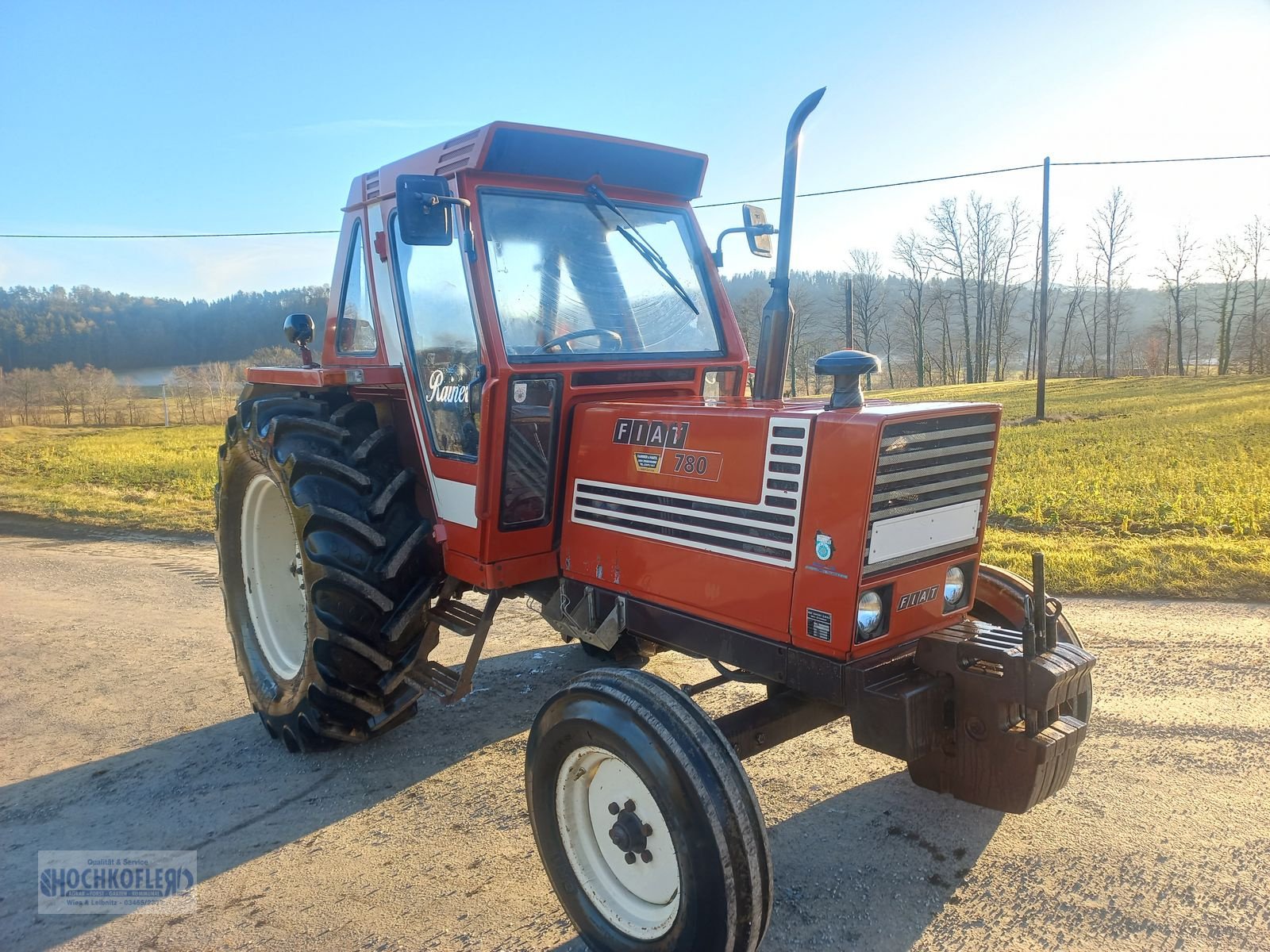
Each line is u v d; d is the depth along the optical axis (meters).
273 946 2.76
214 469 17.03
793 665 2.66
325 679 3.73
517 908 2.93
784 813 3.46
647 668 5.19
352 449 3.91
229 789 3.87
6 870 3.27
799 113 3.11
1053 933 2.70
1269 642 5.16
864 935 2.72
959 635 2.78
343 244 4.34
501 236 3.32
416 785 3.86
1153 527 8.76
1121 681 4.66
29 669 5.57
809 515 2.54
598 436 3.27
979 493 2.91
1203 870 2.98
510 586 3.44
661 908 2.53
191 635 6.25
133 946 2.79
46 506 12.27
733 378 3.91
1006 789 2.82
